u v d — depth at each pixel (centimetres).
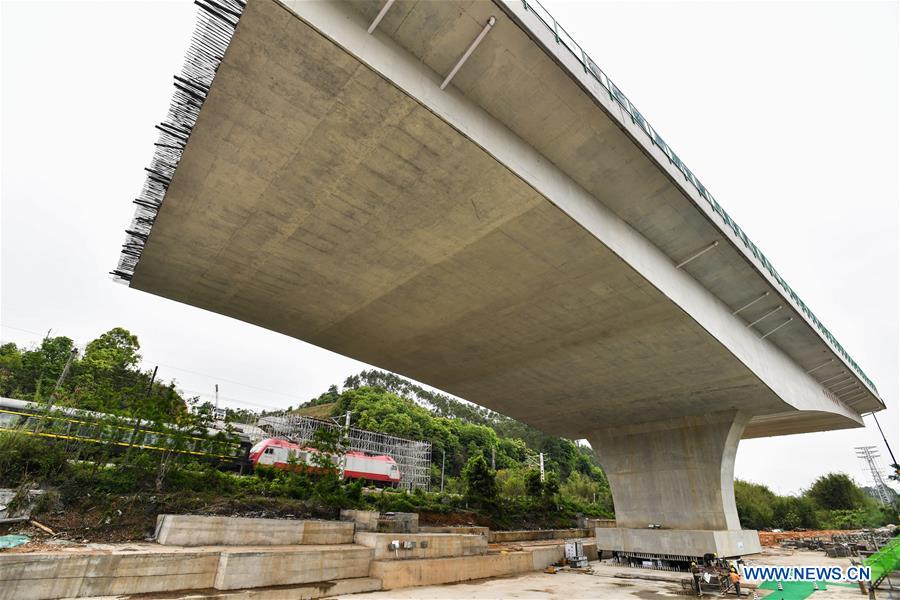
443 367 2739
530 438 9388
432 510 2992
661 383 2566
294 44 1027
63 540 1349
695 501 2788
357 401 8425
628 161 1463
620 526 3083
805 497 6975
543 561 2473
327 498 2188
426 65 1202
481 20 1098
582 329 2130
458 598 1496
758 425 3591
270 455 3042
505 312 2050
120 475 1739
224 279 1923
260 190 1428
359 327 2303
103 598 1125
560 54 1211
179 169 1362
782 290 2223
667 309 1888
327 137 1240
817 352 2816
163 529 1481
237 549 1477
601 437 3369
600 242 1545
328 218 1531
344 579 1593
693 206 1633
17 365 3797
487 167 1298
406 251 1683
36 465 1636
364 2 1069
